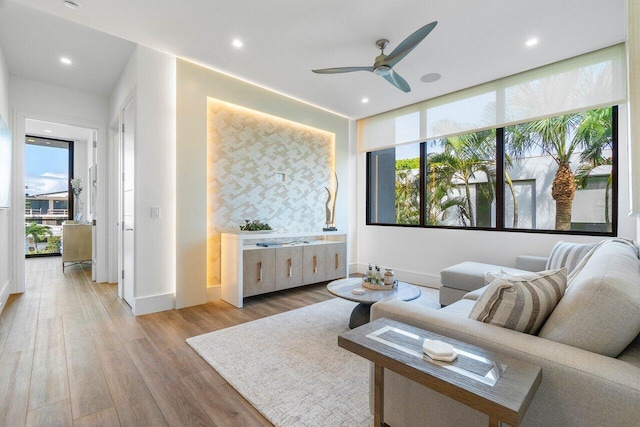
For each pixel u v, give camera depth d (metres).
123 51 3.35
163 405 1.71
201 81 3.54
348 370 2.09
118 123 4.08
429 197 4.64
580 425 0.95
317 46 3.04
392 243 4.98
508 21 2.58
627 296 1.01
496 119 3.72
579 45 2.95
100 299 3.67
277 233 3.85
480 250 3.95
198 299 3.54
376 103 4.62
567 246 2.82
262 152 4.22
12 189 3.84
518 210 3.78
